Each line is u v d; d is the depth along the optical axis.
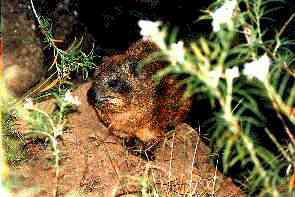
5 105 1.26
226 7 0.89
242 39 1.16
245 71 0.87
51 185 1.20
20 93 1.32
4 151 1.23
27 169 1.22
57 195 1.18
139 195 1.19
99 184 1.22
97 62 1.48
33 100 1.34
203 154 1.32
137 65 1.26
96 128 1.35
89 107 1.39
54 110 1.33
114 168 1.26
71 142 1.30
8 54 1.28
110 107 1.24
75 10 1.43
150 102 1.24
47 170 1.23
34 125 1.18
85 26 1.46
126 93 1.24
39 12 1.34
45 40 1.34
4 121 1.26
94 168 1.26
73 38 1.43
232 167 1.25
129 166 1.27
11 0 1.28
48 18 1.37
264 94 1.01
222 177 1.26
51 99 1.35
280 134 1.20
